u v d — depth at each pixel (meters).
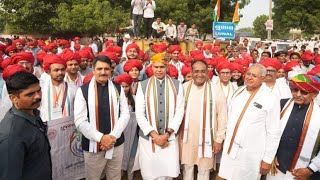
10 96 2.56
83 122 3.90
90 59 6.14
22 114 2.57
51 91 4.45
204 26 29.94
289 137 3.70
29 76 2.56
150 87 4.41
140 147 4.50
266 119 3.86
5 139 2.41
